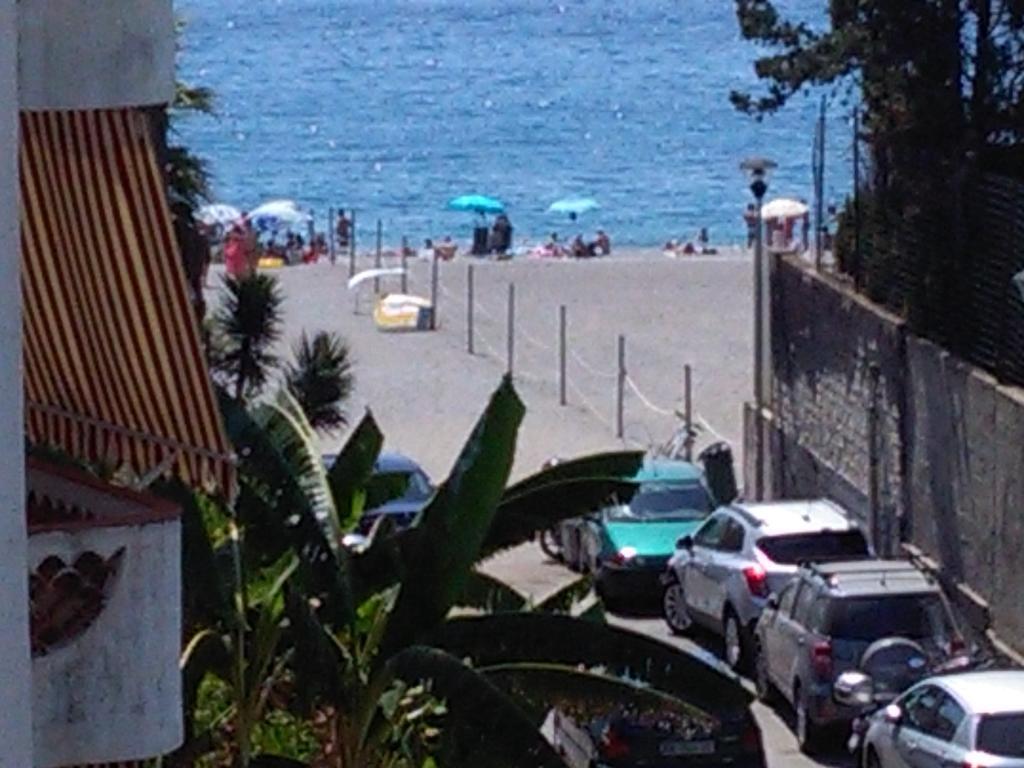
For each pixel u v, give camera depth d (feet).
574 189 477.36
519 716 74.74
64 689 49.67
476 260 310.86
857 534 142.20
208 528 79.46
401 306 245.86
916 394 154.61
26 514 47.44
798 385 180.86
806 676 122.21
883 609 121.39
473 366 226.58
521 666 79.15
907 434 156.25
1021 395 138.62
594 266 296.71
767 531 141.69
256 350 117.50
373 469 95.55
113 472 67.72
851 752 119.96
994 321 146.92
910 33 164.66
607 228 413.59
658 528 161.07
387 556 81.35
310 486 81.97
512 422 80.59
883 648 118.32
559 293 271.28
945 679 105.09
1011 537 138.72
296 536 79.71
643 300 264.93
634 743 106.52
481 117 632.79
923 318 156.56
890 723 107.14
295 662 77.15
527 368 225.97
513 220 427.74
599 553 160.45
